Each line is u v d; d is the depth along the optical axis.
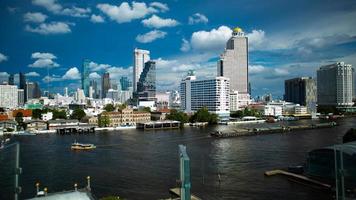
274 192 93.50
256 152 164.75
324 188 95.75
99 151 175.12
